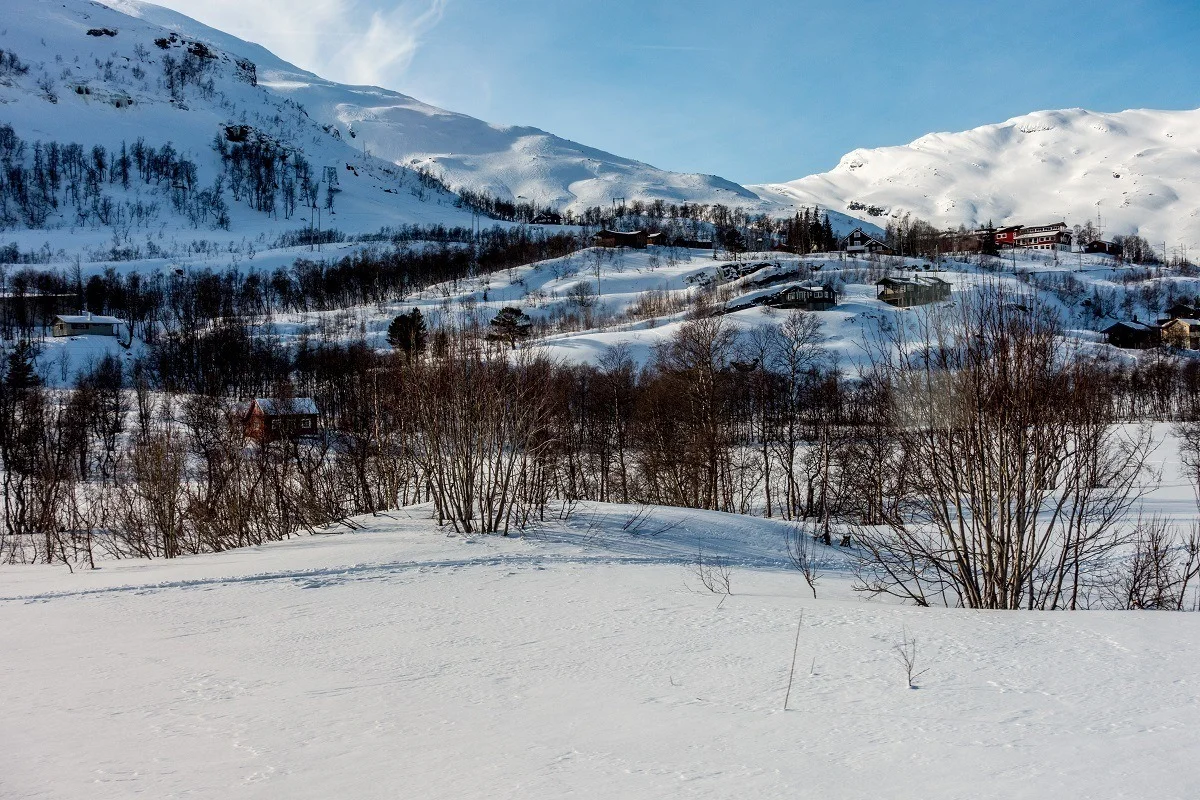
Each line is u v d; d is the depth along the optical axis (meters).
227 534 22.08
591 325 85.88
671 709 5.83
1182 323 79.88
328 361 55.78
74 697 6.58
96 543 24.53
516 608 10.16
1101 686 5.77
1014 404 11.90
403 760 4.89
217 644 8.50
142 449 26.48
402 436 20.77
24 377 54.50
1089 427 12.22
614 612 9.73
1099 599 13.38
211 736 5.49
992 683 6.02
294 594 11.39
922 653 7.01
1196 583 14.29
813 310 77.62
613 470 37.69
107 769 4.86
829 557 18.69
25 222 163.50
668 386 38.44
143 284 106.94
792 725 5.31
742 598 10.61
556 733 5.36
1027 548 13.43
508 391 19.31
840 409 35.28
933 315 13.41
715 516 21.98
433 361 19.70
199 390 57.53
